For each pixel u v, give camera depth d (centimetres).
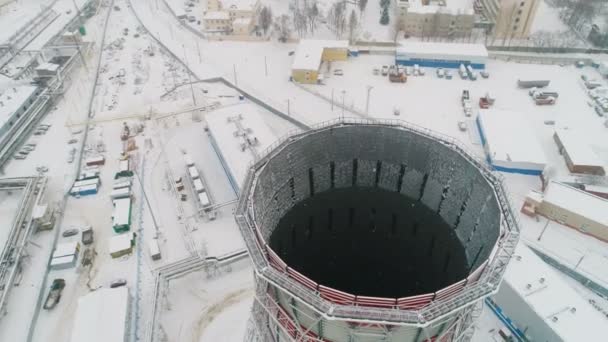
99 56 11544
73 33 11950
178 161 7894
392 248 3122
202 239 6297
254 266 2042
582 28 12131
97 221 6731
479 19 12388
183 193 7106
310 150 3095
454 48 10738
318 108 9175
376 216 3328
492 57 11025
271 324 2584
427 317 1814
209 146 8275
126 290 5359
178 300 5538
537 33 11731
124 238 6250
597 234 6116
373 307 1872
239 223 2283
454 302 1886
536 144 7606
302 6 13738
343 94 9656
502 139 7719
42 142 8494
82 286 5747
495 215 2508
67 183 7488
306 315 2105
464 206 2933
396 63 10762
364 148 3216
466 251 2834
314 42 11125
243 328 5169
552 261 5856
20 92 9388
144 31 13188
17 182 7338
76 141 8506
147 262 6028
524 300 4738
